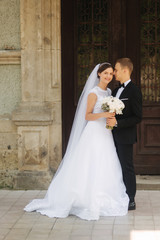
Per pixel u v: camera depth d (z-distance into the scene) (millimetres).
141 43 6168
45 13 5699
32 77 5734
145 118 6242
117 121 4602
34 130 5758
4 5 5781
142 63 6191
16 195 5516
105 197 4625
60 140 5930
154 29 6137
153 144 6254
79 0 6168
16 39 5809
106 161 4668
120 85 4852
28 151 5789
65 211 4602
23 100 5770
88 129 4711
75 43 6215
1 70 5855
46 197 4930
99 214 4598
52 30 5723
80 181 4605
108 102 4430
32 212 4793
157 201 5172
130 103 4672
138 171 6285
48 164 5852
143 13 6141
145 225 4301
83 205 4605
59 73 5832
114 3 6113
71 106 6312
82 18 6195
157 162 6258
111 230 4180
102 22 6180
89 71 6262
